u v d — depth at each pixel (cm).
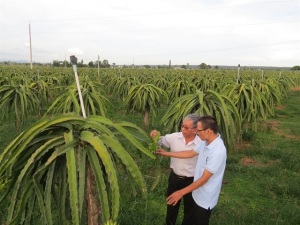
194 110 447
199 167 285
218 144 270
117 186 170
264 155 647
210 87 988
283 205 428
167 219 345
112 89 1519
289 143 761
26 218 183
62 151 169
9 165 173
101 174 174
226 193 465
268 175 537
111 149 197
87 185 192
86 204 200
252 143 741
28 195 176
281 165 584
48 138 185
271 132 873
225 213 397
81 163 173
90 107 454
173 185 329
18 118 675
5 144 646
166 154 298
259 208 418
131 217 367
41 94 917
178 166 319
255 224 372
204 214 285
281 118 1140
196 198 287
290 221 380
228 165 568
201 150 285
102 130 185
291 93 2170
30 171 175
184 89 850
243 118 628
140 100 770
